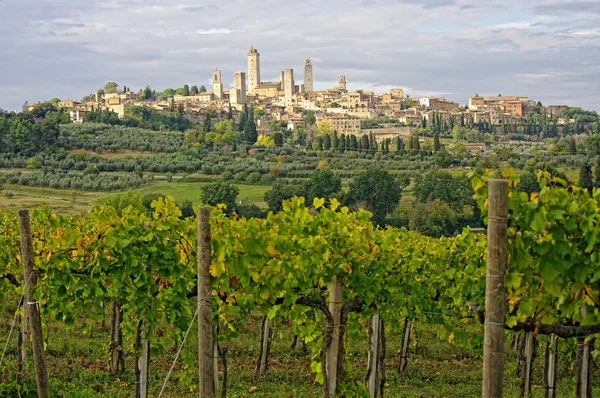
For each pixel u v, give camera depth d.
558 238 10.15
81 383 19.78
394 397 20.17
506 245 9.08
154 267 14.64
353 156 141.12
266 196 90.50
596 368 23.00
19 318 26.84
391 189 88.94
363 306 14.91
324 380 13.59
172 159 130.38
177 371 21.78
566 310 10.71
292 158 137.00
